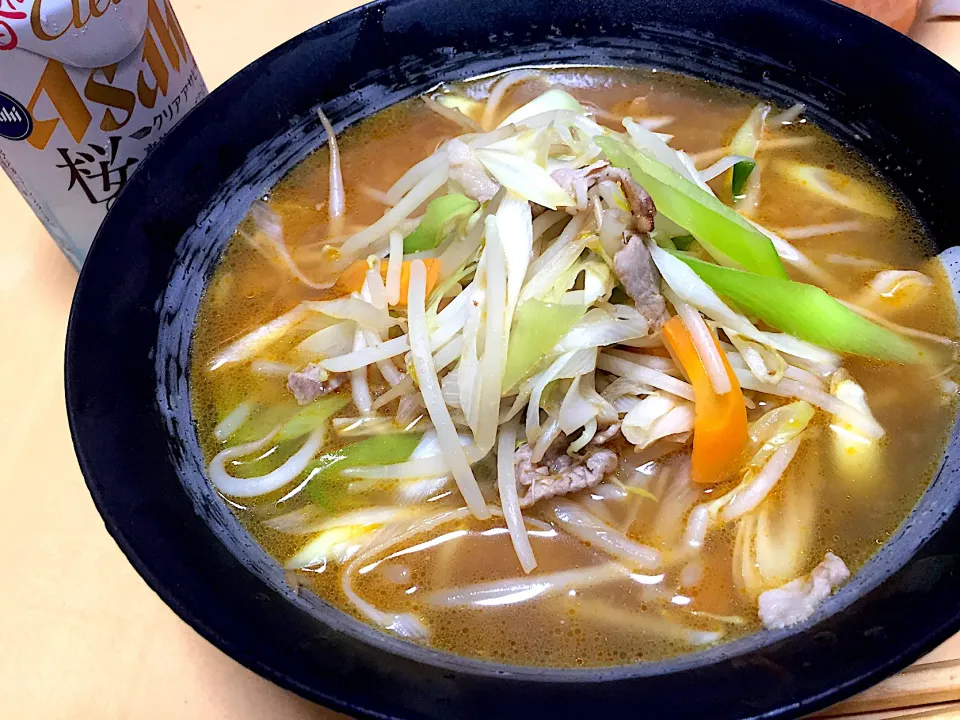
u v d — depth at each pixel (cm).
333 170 26
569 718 13
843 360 20
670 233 21
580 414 19
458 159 22
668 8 26
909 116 23
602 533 19
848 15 23
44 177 21
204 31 31
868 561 17
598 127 23
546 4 26
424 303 20
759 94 26
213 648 18
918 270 22
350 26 25
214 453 20
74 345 18
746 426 19
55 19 19
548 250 20
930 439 19
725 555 18
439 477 20
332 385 21
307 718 17
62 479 20
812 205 24
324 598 18
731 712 13
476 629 17
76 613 18
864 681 13
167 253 21
